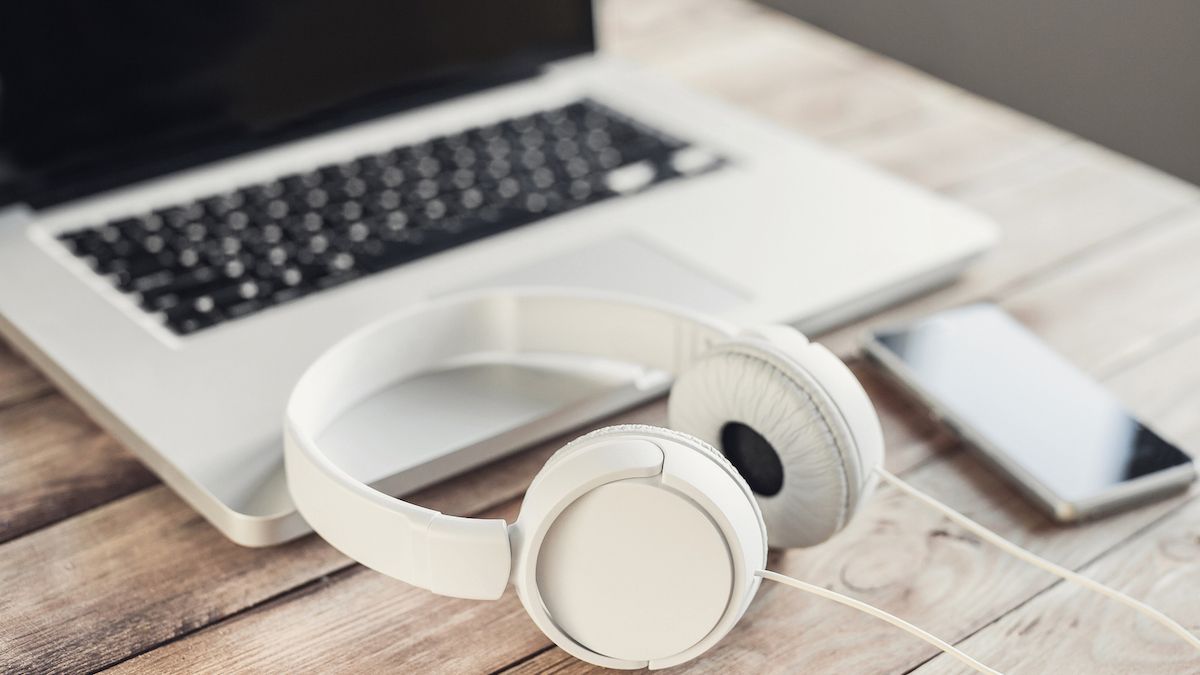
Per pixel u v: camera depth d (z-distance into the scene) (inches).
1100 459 24.8
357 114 36.6
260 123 35.1
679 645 19.1
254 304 28.2
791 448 20.0
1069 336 30.0
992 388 26.8
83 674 20.4
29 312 27.8
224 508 22.3
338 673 20.5
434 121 37.3
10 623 21.4
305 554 23.0
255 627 21.4
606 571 18.5
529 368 26.3
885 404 27.4
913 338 28.5
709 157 35.5
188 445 23.6
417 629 21.4
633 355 25.2
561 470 18.2
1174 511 24.4
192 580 22.3
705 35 47.7
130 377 25.5
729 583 18.4
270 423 24.4
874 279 29.8
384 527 19.3
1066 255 33.6
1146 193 37.1
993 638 21.4
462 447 24.0
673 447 18.3
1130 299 31.6
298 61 35.2
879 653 21.0
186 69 33.6
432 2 36.9
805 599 22.1
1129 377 28.5
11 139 31.6
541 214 32.3
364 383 24.5
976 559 23.1
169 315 27.5
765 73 44.7
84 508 24.1
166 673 20.4
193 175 34.0
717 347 21.2
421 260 30.2
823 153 36.1
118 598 21.9
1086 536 23.7
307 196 33.0
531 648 21.1
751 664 20.7
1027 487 24.3
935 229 32.0
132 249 30.3
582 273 29.8
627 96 39.3
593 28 40.6
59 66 31.9
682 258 30.5
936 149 39.6
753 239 31.4
